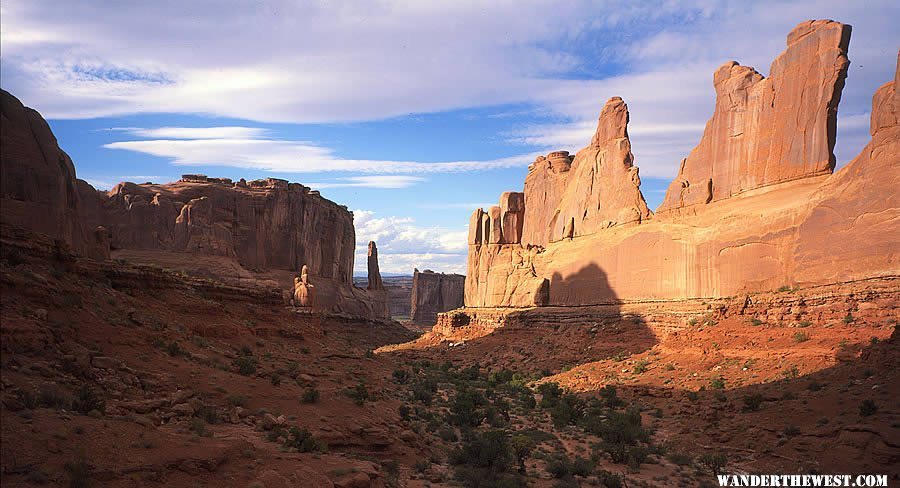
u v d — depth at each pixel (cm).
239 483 1636
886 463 2378
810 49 5300
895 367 3144
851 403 2973
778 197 5331
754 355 4269
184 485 1541
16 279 2347
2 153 2808
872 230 4188
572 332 7169
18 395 1702
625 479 2680
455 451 2761
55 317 2411
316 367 3838
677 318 5784
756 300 4869
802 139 5275
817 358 3772
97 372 2142
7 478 1327
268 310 5084
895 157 4103
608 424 3606
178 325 3350
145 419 1872
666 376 4628
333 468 1909
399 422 2988
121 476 1470
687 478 2714
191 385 2430
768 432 3042
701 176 6344
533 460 3005
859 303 4038
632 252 6906
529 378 6222
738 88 5956
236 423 2255
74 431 1581
